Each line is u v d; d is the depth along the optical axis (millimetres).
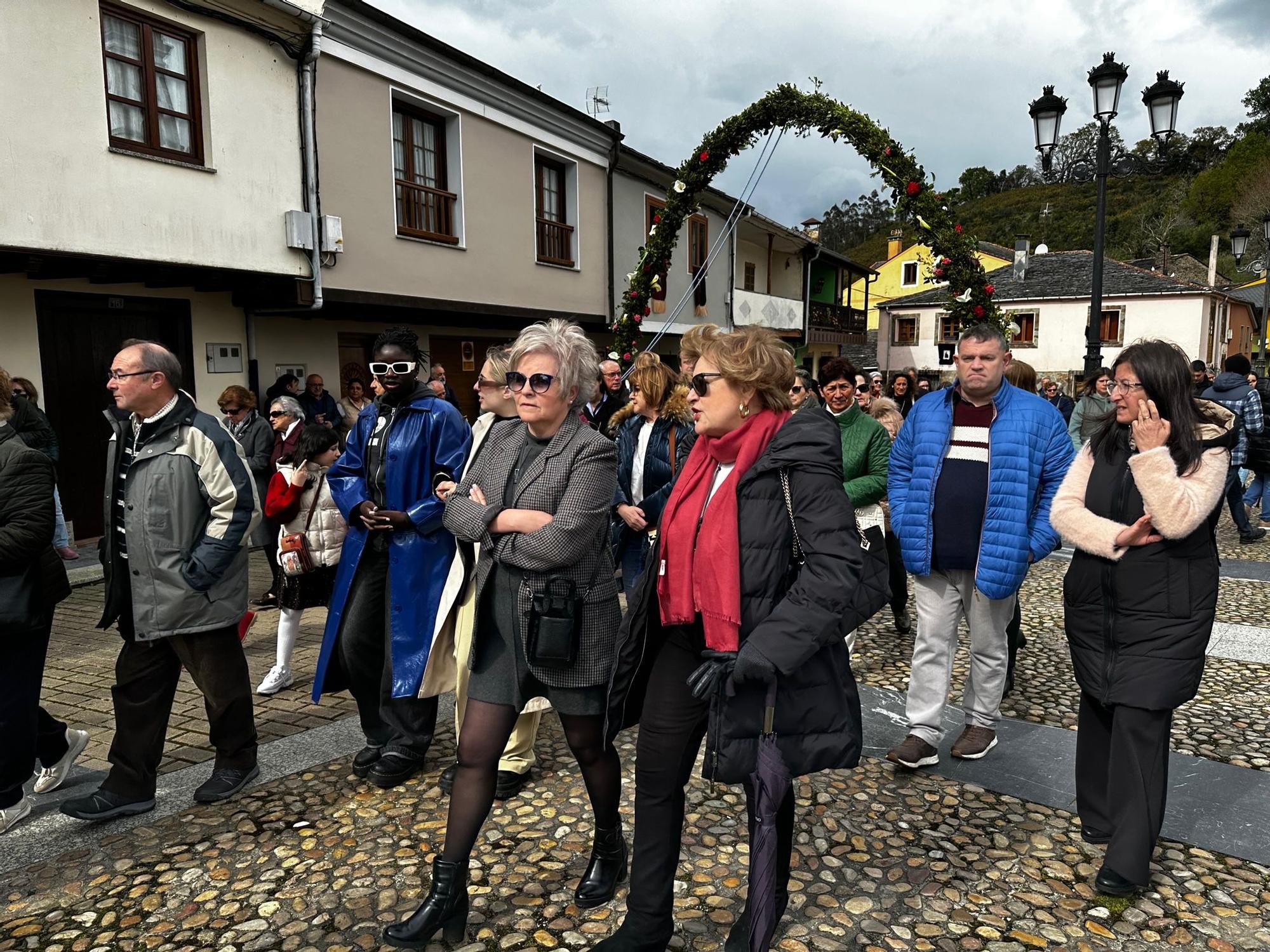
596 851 2635
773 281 25750
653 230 8531
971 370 3480
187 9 7934
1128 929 2492
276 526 6309
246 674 3373
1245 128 80438
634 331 8758
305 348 10945
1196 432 2561
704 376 2172
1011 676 4637
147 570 3057
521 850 2930
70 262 7434
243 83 8531
